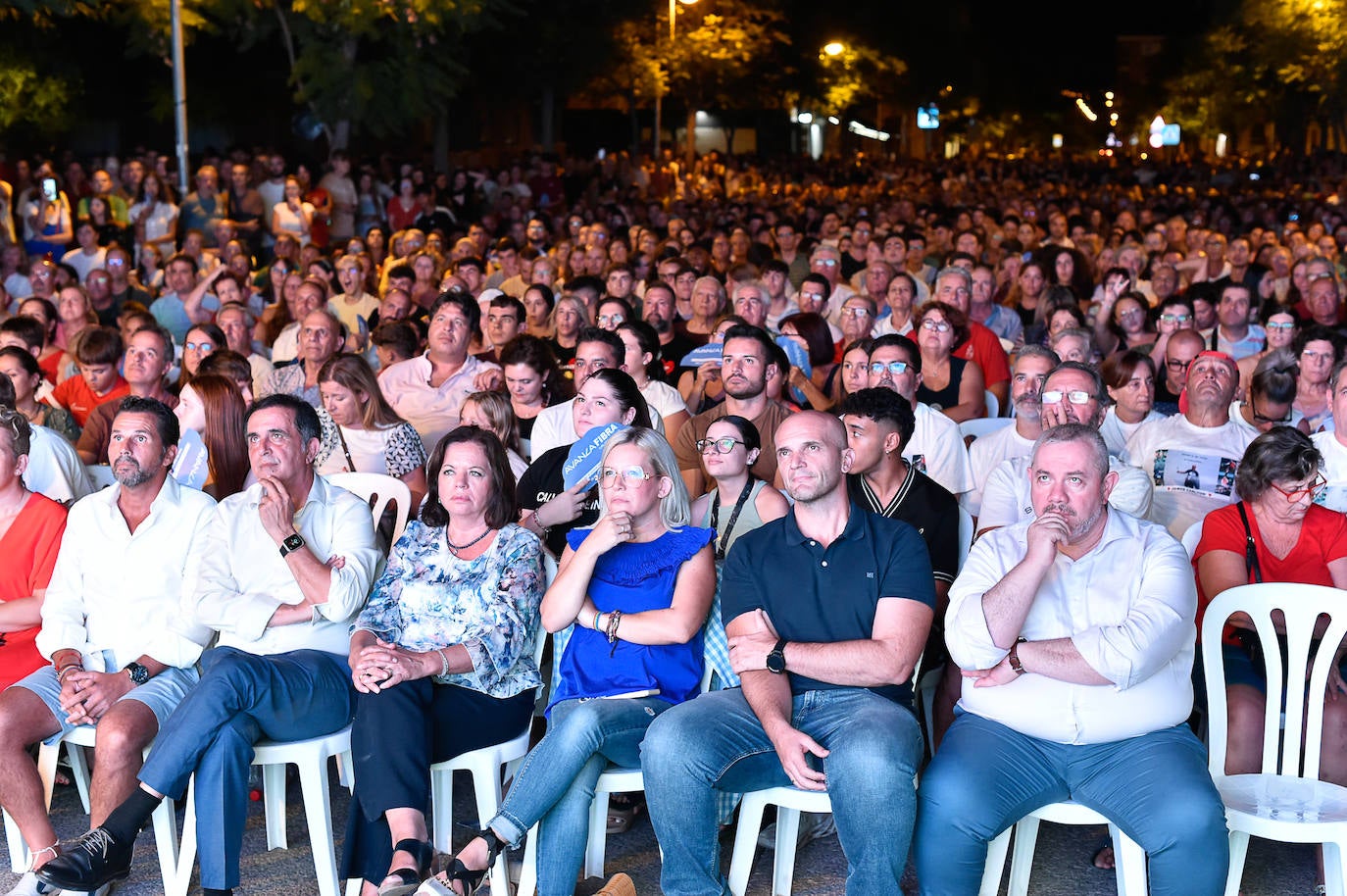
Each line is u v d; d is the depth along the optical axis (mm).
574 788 4312
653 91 33656
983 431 6863
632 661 4609
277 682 4465
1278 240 16797
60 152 23672
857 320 8461
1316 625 4762
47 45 23344
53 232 15258
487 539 4805
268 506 4793
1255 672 4746
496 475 4812
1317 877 4582
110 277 10883
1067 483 4234
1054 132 88188
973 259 12055
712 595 4680
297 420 4918
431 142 32594
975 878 4129
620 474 4621
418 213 19375
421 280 11719
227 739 4359
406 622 4746
